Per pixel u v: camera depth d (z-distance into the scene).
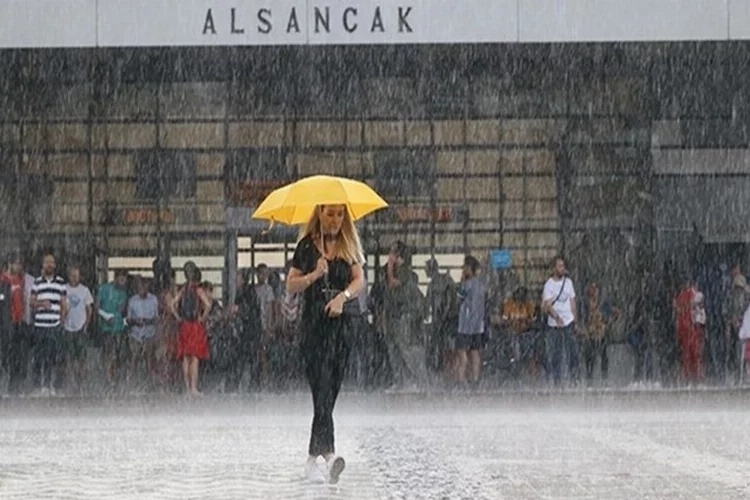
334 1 43.91
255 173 51.47
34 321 44.25
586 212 51.53
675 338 48.72
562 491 18.22
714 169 51.47
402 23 44.03
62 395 43.91
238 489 18.56
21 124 51.06
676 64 50.41
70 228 51.06
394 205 51.59
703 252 51.25
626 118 51.62
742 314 47.03
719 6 44.38
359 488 18.55
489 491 18.22
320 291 18.97
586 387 45.59
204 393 44.81
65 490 18.75
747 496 17.67
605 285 50.75
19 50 45.12
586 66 50.62
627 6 44.38
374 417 33.06
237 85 51.44
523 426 29.67
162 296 49.22
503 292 50.81
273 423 31.39
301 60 48.03
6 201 50.88
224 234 51.19
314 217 19.27
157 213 51.16
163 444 25.92
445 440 26.17
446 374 45.88
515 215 51.59
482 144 51.75
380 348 44.94
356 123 51.69
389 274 45.34
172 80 51.25
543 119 51.72
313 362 19.08
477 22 44.16
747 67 50.66
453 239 51.56
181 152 51.34
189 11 43.75
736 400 38.66
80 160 51.16
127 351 47.12
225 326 47.03
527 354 48.69
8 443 26.50
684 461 22.00
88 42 43.81
